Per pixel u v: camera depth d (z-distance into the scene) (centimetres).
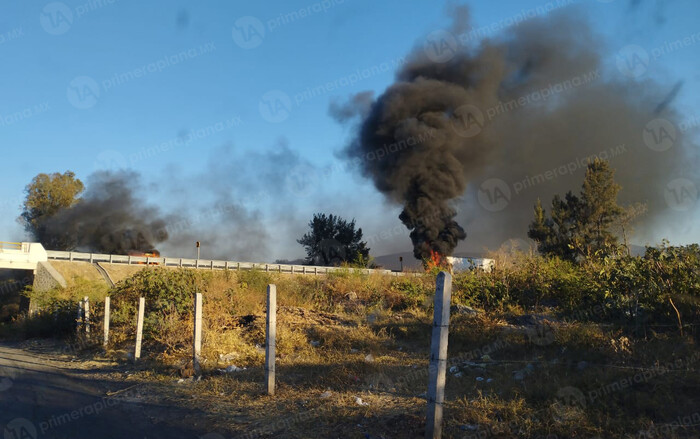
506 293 1247
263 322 1195
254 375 823
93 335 1381
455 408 557
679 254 890
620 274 917
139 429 586
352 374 759
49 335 1938
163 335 1184
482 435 480
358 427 532
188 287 1498
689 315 780
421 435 488
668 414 490
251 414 617
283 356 963
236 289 1554
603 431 463
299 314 1320
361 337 1045
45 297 2281
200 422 600
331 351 965
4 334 2095
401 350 980
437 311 471
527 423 495
